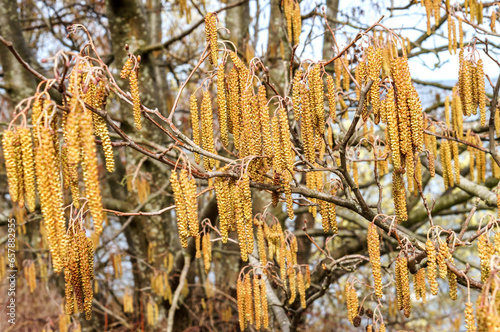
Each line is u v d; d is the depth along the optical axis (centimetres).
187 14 671
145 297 786
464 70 360
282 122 270
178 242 818
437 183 1202
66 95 214
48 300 948
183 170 244
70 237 259
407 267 296
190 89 1045
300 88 286
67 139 189
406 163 262
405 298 288
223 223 269
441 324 1148
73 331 616
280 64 691
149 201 688
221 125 289
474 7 498
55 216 194
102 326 980
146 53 702
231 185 274
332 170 308
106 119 233
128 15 690
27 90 712
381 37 450
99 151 1029
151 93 723
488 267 242
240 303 384
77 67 204
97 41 1048
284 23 573
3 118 902
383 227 330
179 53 1121
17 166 206
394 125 258
